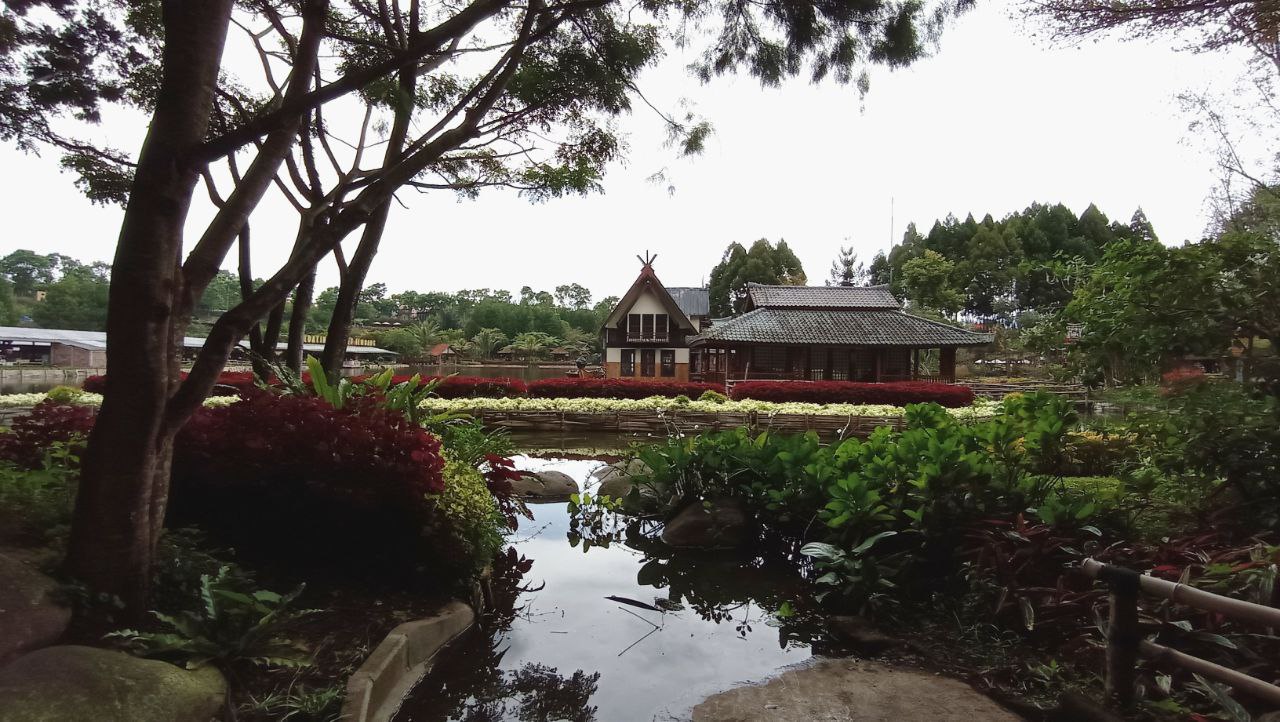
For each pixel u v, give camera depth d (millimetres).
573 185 7203
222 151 2441
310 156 5770
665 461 6004
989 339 24469
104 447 2395
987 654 3199
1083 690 2719
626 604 4094
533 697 2896
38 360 45375
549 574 4668
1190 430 3396
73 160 5922
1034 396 4391
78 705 1762
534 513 6410
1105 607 2977
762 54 4352
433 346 62000
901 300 49531
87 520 2383
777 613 3957
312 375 4539
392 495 3596
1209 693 2270
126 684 1909
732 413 14469
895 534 3822
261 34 6027
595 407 15273
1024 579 3424
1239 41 4090
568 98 5250
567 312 82125
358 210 2965
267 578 3432
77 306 59531
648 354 32875
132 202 2387
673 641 3541
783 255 56938
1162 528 3691
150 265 2379
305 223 5422
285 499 3641
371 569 3662
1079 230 57156
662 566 4855
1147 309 3457
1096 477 4664
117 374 2395
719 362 30203
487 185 7582
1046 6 4223
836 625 3598
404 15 6270
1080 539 3541
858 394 19359
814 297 29766
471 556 3799
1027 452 4301
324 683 2574
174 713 1926
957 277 50125
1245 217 4504
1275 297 3146
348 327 6289
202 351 2654
